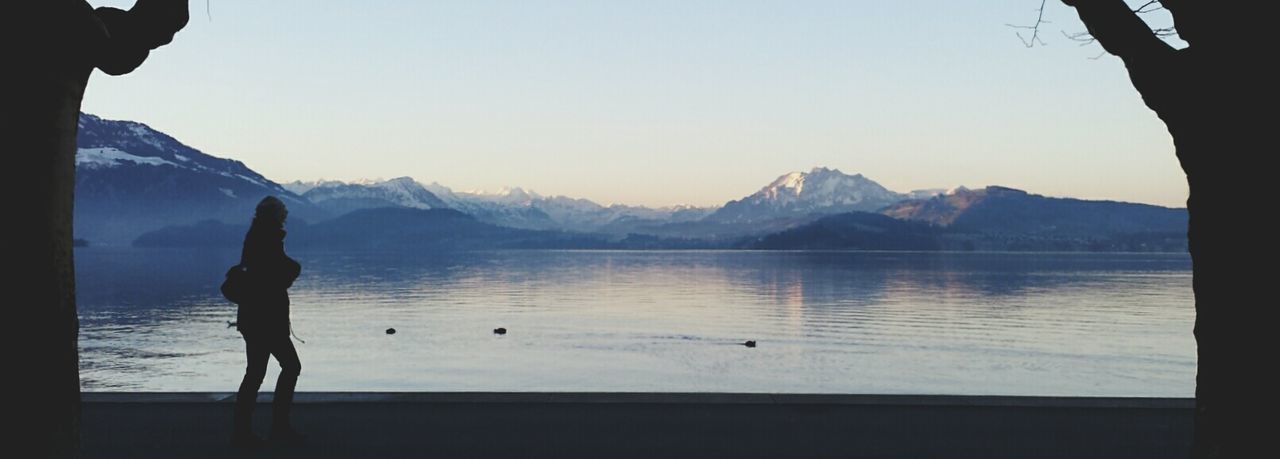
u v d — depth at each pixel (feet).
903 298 354.13
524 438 22.62
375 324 234.58
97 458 20.44
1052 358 166.81
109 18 14.25
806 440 22.49
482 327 228.22
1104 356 169.17
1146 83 14.01
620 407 26.40
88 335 200.13
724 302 332.80
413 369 146.20
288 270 21.70
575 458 20.68
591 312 282.15
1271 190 12.78
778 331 220.64
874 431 23.48
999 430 23.67
